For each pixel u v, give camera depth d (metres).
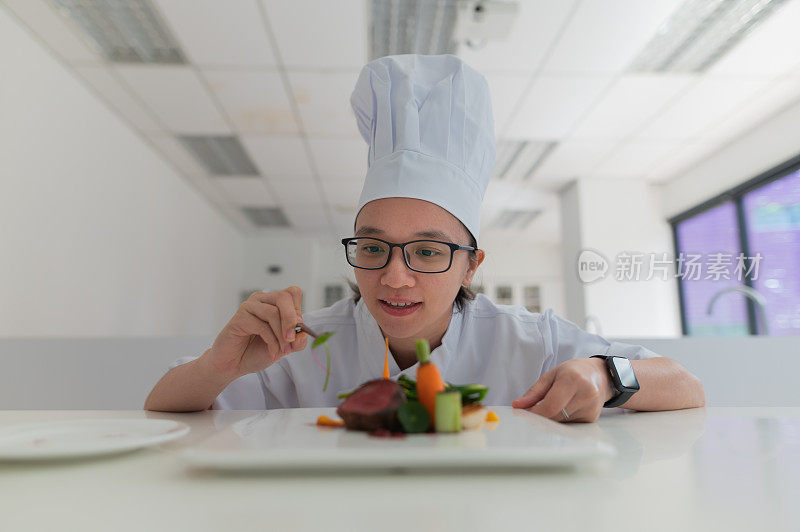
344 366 1.02
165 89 3.50
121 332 4.05
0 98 2.72
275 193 5.66
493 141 0.98
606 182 5.19
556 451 0.35
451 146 0.87
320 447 0.38
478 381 1.00
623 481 0.34
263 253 7.73
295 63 3.15
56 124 3.18
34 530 0.26
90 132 3.54
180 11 2.70
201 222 5.84
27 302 2.94
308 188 5.47
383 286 0.79
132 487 0.33
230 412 0.80
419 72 0.94
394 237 0.80
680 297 5.02
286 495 0.31
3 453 0.38
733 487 0.32
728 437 0.51
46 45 3.04
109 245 3.84
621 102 3.63
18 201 2.86
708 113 3.81
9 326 2.79
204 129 4.09
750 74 3.31
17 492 0.33
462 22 2.68
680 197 5.05
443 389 0.49
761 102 3.67
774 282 4.01
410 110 0.86
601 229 5.12
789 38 2.95
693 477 0.35
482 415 0.49
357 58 3.09
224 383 0.79
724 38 2.97
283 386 1.05
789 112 3.74
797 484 0.33
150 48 3.07
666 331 4.98
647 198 5.24
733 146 4.33
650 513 0.27
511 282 8.33
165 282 4.88
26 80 2.90
